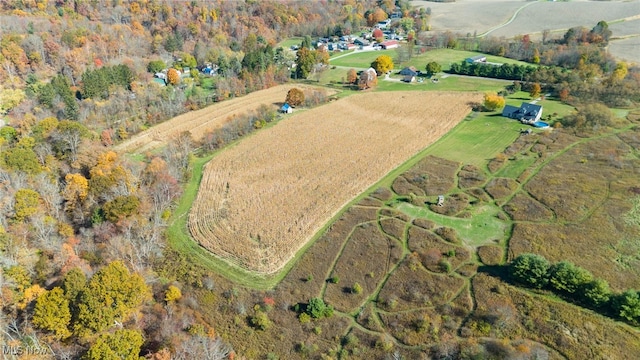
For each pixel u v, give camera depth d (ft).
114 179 287.69
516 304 210.59
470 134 386.93
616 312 197.98
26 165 293.43
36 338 184.24
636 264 228.22
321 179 328.90
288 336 208.13
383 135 393.29
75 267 208.33
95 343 173.58
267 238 269.64
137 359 174.50
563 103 429.79
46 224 255.29
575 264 230.48
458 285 225.76
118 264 202.08
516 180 311.47
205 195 316.40
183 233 279.28
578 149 342.44
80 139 330.54
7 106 406.62
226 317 219.41
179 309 222.48
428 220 276.21
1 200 258.16
